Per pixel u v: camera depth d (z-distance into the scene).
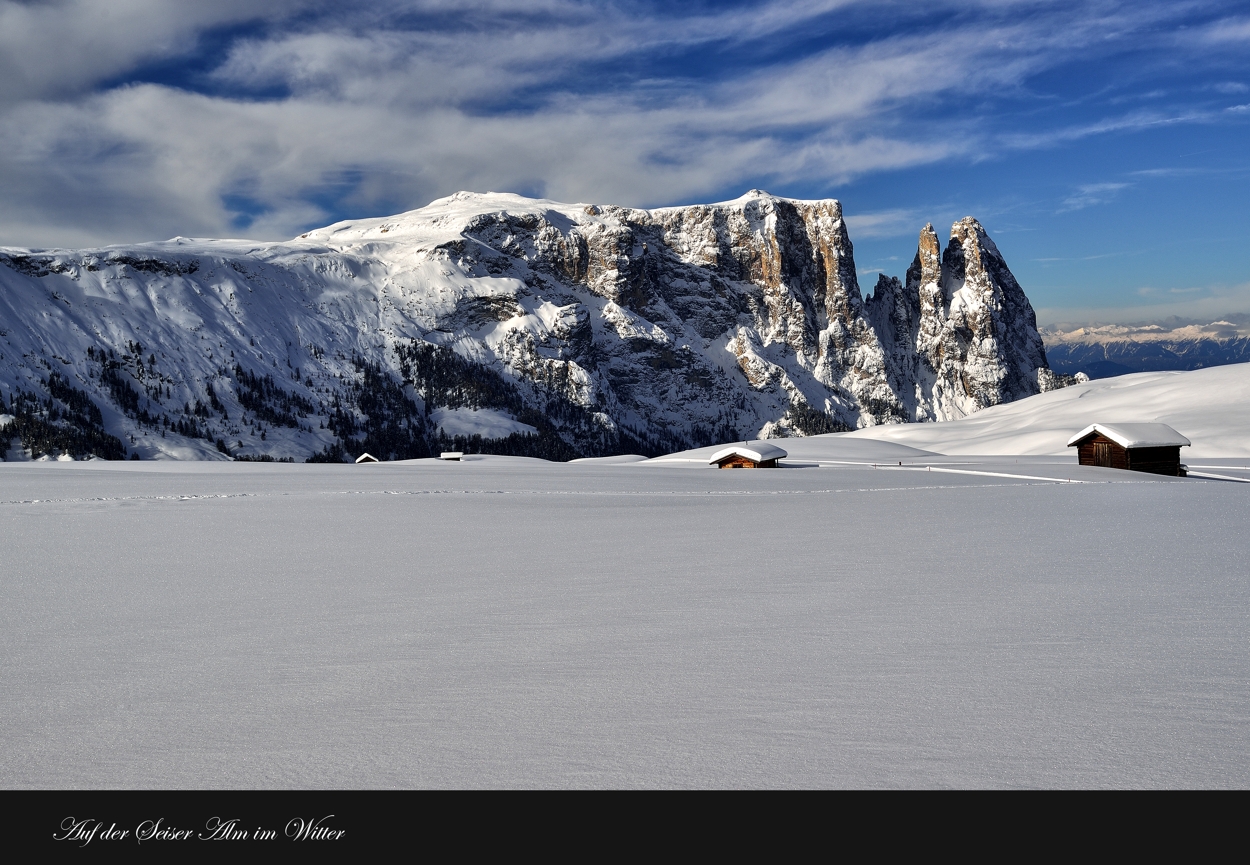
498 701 9.27
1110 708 8.45
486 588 17.75
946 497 43.03
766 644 11.80
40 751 7.95
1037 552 20.92
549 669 10.70
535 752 7.66
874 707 8.68
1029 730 7.88
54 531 30.77
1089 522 28.12
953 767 7.07
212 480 69.50
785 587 16.81
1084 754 7.27
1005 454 142.62
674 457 139.75
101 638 13.17
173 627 14.01
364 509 40.25
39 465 101.38
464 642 12.51
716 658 11.04
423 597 16.75
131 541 27.64
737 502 43.81
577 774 7.14
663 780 6.98
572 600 16.02
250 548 25.67
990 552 21.22
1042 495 42.31
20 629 13.93
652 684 9.81
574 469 97.69
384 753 7.73
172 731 8.47
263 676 10.66
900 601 14.85
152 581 19.22
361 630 13.58
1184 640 11.30
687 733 8.03
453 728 8.38
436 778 7.15
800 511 36.72
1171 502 35.94
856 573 18.38
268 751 7.85
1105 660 10.33
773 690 9.41
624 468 101.81
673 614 14.31
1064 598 14.62
